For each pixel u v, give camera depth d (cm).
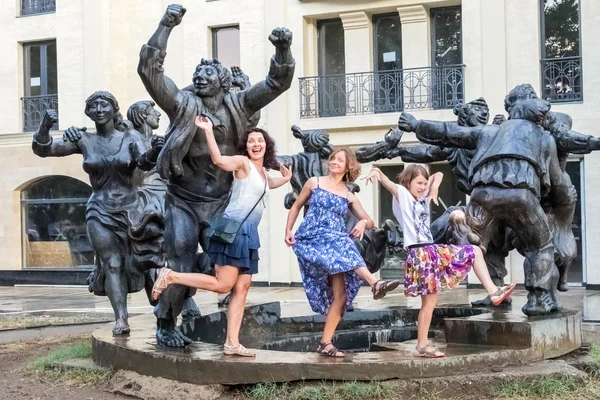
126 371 775
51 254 2873
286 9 2541
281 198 2453
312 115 2516
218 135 808
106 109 927
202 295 1895
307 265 712
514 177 838
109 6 2811
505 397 672
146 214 880
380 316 1035
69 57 2845
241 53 2620
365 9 2436
